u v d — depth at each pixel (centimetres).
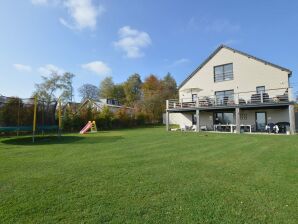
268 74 1942
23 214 301
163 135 1554
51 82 3966
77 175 500
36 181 454
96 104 3497
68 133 2050
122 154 780
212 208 321
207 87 2275
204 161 652
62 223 276
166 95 4625
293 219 287
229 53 2161
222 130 2094
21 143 1182
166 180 460
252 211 311
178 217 292
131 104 4956
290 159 663
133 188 409
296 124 1977
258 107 1756
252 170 539
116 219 287
